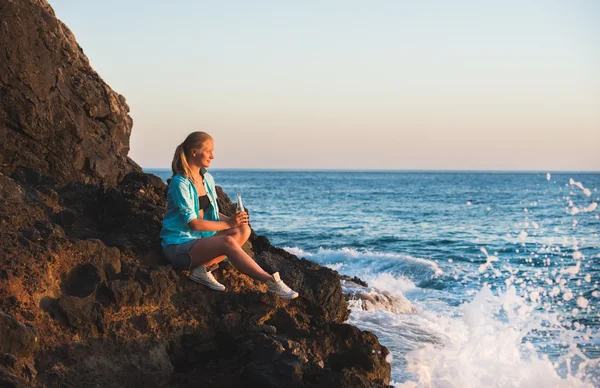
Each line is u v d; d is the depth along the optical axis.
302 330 5.30
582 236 24.95
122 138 8.61
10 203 5.38
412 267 15.10
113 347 4.52
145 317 4.80
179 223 5.46
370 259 16.22
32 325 4.14
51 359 4.20
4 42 6.84
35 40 7.17
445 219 36.00
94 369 4.35
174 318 4.95
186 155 5.57
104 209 6.45
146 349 4.66
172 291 5.13
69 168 7.48
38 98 7.18
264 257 6.99
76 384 4.20
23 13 7.04
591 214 37.31
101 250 5.05
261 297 5.37
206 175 5.74
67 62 7.71
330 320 5.76
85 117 7.84
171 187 5.44
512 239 24.73
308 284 7.00
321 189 86.44
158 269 5.14
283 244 24.05
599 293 11.96
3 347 3.89
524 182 123.12
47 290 4.55
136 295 4.81
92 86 7.94
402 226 31.75
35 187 6.56
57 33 7.55
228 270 5.71
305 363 4.59
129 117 8.78
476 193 72.19
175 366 4.83
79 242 4.94
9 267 4.41
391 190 82.56
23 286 4.38
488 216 37.47
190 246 5.30
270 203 51.78
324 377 4.50
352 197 62.62
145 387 4.57
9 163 7.02
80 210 6.49
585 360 7.43
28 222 5.21
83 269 4.86
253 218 36.22
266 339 4.73
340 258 16.47
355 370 4.69
